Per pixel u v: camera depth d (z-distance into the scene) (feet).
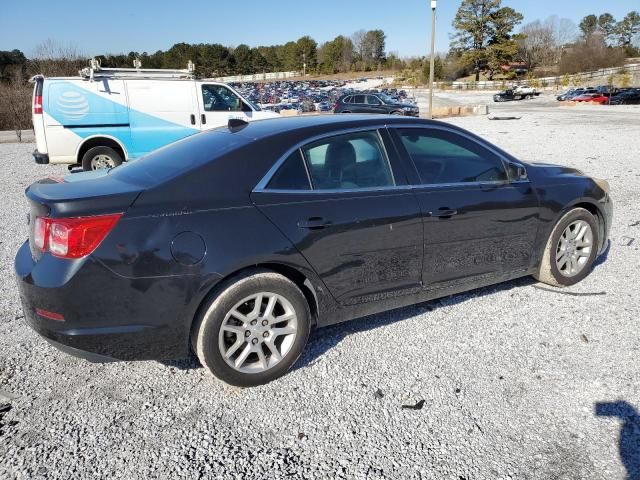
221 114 35.55
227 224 9.25
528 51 304.50
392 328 12.22
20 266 9.38
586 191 14.06
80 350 8.80
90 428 8.79
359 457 8.04
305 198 10.09
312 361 10.83
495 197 12.38
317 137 10.64
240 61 417.08
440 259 11.76
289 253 9.70
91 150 32.91
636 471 7.63
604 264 16.05
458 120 79.97
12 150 52.70
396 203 10.97
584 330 11.90
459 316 12.75
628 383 9.78
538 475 7.59
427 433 8.55
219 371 9.46
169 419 9.02
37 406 9.41
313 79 395.55
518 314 12.77
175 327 9.09
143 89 33.45
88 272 8.52
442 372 10.31
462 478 7.56
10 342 11.84
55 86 31.81
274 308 10.09
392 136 11.52
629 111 94.27
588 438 8.34
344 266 10.45
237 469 7.81
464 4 271.08
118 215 8.71
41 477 7.65
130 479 7.63
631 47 324.39
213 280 9.08
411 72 303.27
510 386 9.79
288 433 8.62
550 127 62.03
